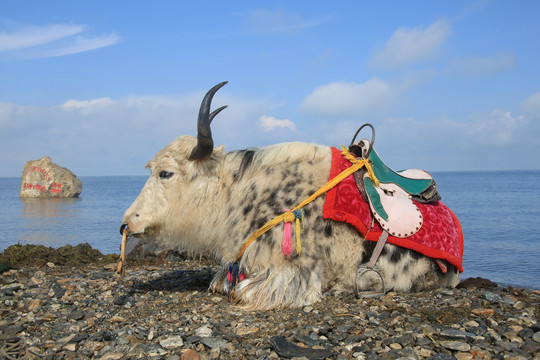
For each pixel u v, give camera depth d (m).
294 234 4.45
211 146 4.67
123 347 3.39
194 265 7.64
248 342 3.46
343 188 4.53
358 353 3.19
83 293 5.22
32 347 3.40
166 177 4.91
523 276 8.28
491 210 22.94
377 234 4.55
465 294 4.70
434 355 3.12
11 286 5.55
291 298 4.35
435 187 5.03
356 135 5.09
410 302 4.37
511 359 3.06
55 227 17.09
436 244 4.70
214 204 4.90
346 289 4.70
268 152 4.88
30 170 35.06
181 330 3.75
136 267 7.40
